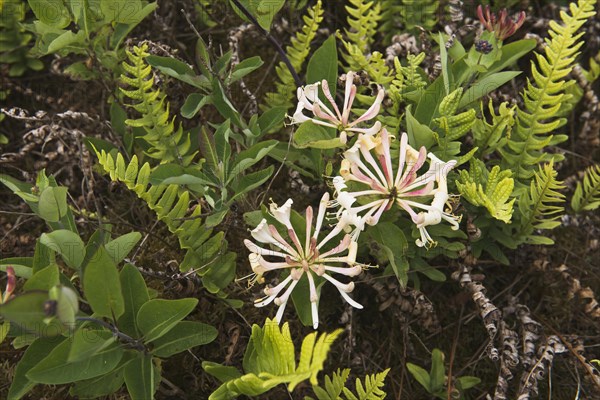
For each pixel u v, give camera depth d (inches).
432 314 30.5
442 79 29.7
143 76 29.0
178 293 30.5
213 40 35.9
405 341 31.0
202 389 30.4
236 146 32.5
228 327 30.6
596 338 31.7
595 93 36.1
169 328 26.5
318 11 31.6
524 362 29.7
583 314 32.0
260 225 26.2
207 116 34.1
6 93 34.7
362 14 35.1
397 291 30.5
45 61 35.6
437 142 29.5
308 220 26.3
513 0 34.9
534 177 31.1
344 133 27.3
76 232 28.4
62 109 34.8
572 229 33.3
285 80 32.5
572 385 31.1
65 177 33.6
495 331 29.2
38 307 22.9
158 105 29.6
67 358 25.7
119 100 32.3
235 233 31.9
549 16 36.0
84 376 25.8
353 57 31.4
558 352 29.9
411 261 30.1
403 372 30.6
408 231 29.7
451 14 33.1
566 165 34.6
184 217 29.1
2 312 22.5
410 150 26.9
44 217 27.2
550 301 32.2
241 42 35.4
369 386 27.5
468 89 30.0
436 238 29.7
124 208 33.0
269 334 25.9
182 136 31.7
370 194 26.9
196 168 29.9
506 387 29.2
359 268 26.2
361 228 26.3
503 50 31.0
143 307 26.6
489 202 27.7
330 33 35.8
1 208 33.2
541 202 29.4
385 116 31.4
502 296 32.3
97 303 25.5
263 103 34.8
